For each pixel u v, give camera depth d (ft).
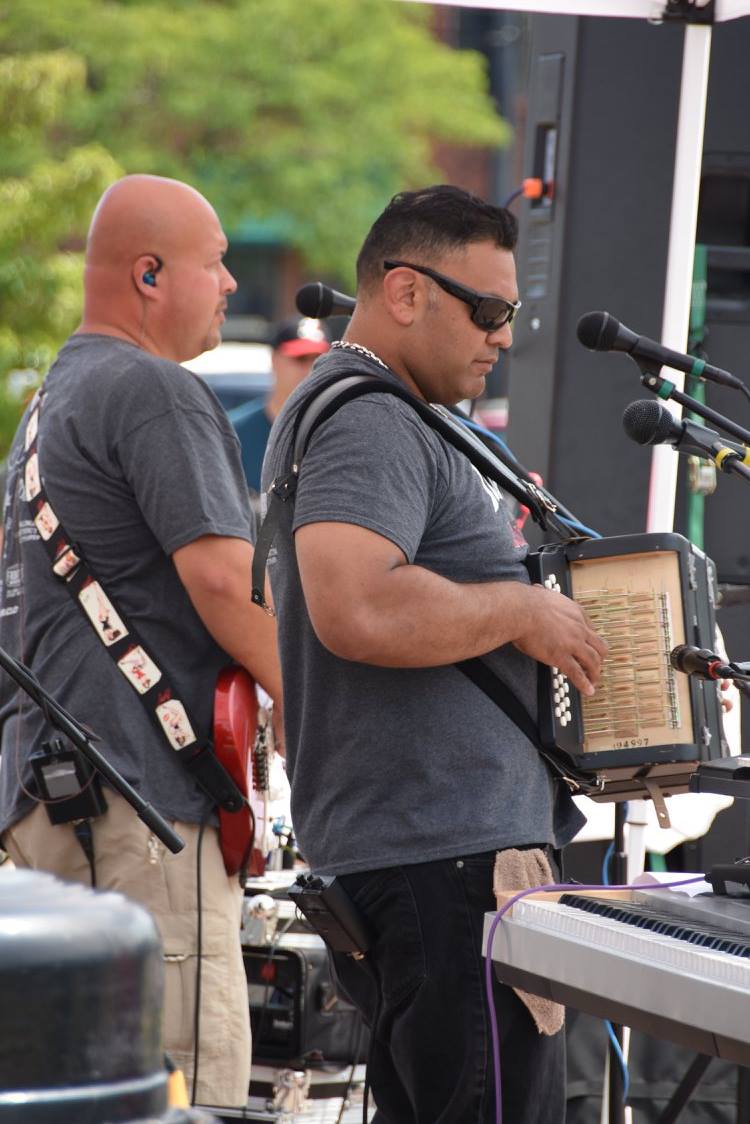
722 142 49.39
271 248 221.66
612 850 42.11
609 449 49.85
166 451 36.42
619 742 31.65
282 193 178.19
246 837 36.99
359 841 30.48
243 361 123.34
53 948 16.17
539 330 50.67
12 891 17.02
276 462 31.86
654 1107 44.55
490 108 187.83
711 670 30.14
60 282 103.71
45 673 37.04
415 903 30.12
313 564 29.19
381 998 31.42
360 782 30.60
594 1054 44.14
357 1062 41.27
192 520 36.24
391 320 31.53
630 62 49.34
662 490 43.86
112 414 36.68
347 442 29.63
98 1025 16.38
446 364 31.55
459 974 29.94
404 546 29.40
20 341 102.99
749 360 49.37
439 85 184.14
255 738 37.83
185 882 36.45
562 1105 31.37
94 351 38.32
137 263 38.96
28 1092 15.99
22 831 37.29
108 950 16.49
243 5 173.88
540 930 27.40
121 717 36.47
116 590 36.88
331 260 183.01
